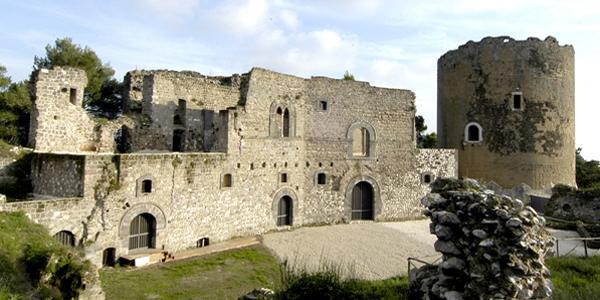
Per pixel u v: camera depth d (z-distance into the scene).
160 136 30.70
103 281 19.03
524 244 9.82
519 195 38.38
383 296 12.55
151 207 23.72
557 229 29.95
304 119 34.09
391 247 27.44
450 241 10.82
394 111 37.81
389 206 36.91
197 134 32.56
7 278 12.16
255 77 31.16
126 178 22.61
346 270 21.50
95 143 28.53
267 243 27.78
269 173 31.53
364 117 36.44
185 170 25.66
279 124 32.69
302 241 28.62
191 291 18.36
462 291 10.27
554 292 10.23
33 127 26.23
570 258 16.55
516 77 39.28
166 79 31.11
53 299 12.55
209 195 27.16
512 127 39.16
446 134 43.44
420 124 59.47
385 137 37.22
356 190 36.16
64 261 13.68
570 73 40.91
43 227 17.42
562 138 39.75
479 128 40.59
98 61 39.91
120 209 22.30
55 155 22.83
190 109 32.28
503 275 9.67
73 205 20.50
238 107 30.00
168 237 24.55
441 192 11.96
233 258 23.86
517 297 9.47
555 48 39.81
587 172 51.22
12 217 17.14
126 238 22.59
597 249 22.45
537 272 9.91
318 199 34.44
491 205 10.53
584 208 31.69
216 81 33.94
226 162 28.41
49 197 22.98
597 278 13.55
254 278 20.50
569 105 40.59
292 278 13.08
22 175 24.59
